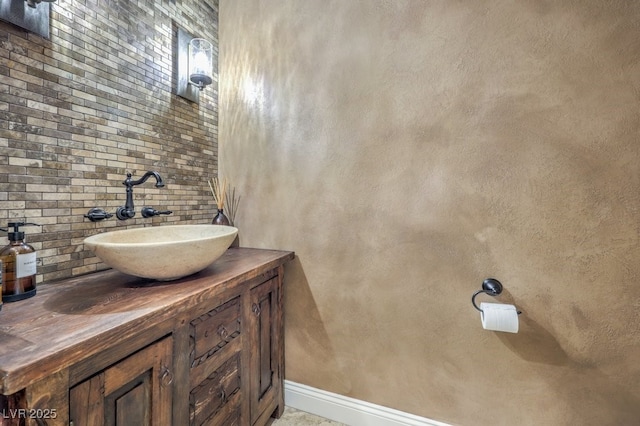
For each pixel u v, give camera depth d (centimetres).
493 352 116
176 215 154
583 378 105
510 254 112
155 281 97
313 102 145
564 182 104
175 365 80
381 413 134
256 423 124
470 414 120
